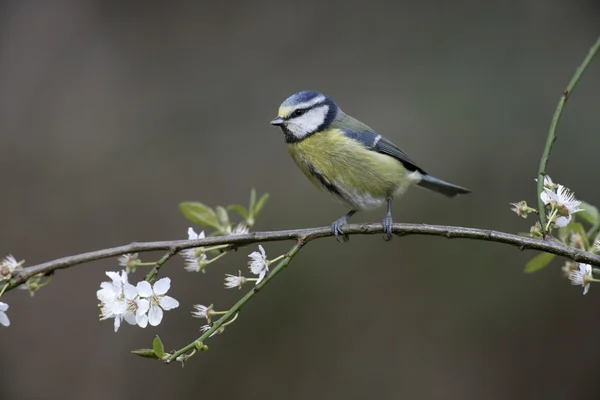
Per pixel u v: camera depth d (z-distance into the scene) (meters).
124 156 12.77
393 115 13.00
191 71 13.93
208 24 14.34
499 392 10.74
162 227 12.02
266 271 4.84
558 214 4.74
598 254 5.02
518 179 12.00
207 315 4.61
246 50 14.12
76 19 14.12
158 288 4.60
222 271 11.09
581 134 12.20
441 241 11.43
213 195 12.41
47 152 12.74
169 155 12.85
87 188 12.37
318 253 11.40
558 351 10.78
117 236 11.94
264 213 12.02
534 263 5.38
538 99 12.71
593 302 10.85
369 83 13.58
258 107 13.46
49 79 13.60
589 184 11.83
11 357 10.95
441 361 10.84
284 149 12.82
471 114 12.74
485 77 13.19
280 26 14.34
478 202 11.84
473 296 11.09
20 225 11.95
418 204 11.67
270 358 10.87
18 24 14.00
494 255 11.24
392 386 10.77
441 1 14.10
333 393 10.70
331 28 14.25
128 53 14.05
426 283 11.21
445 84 13.25
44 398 10.74
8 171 12.50
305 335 11.02
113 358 10.98
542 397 10.68
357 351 10.88
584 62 5.18
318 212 11.86
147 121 13.27
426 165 12.34
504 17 13.70
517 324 10.91
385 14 14.23
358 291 11.23
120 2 14.30
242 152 12.89
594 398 10.51
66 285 11.45
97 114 13.25
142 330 11.08
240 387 10.77
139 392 10.79
